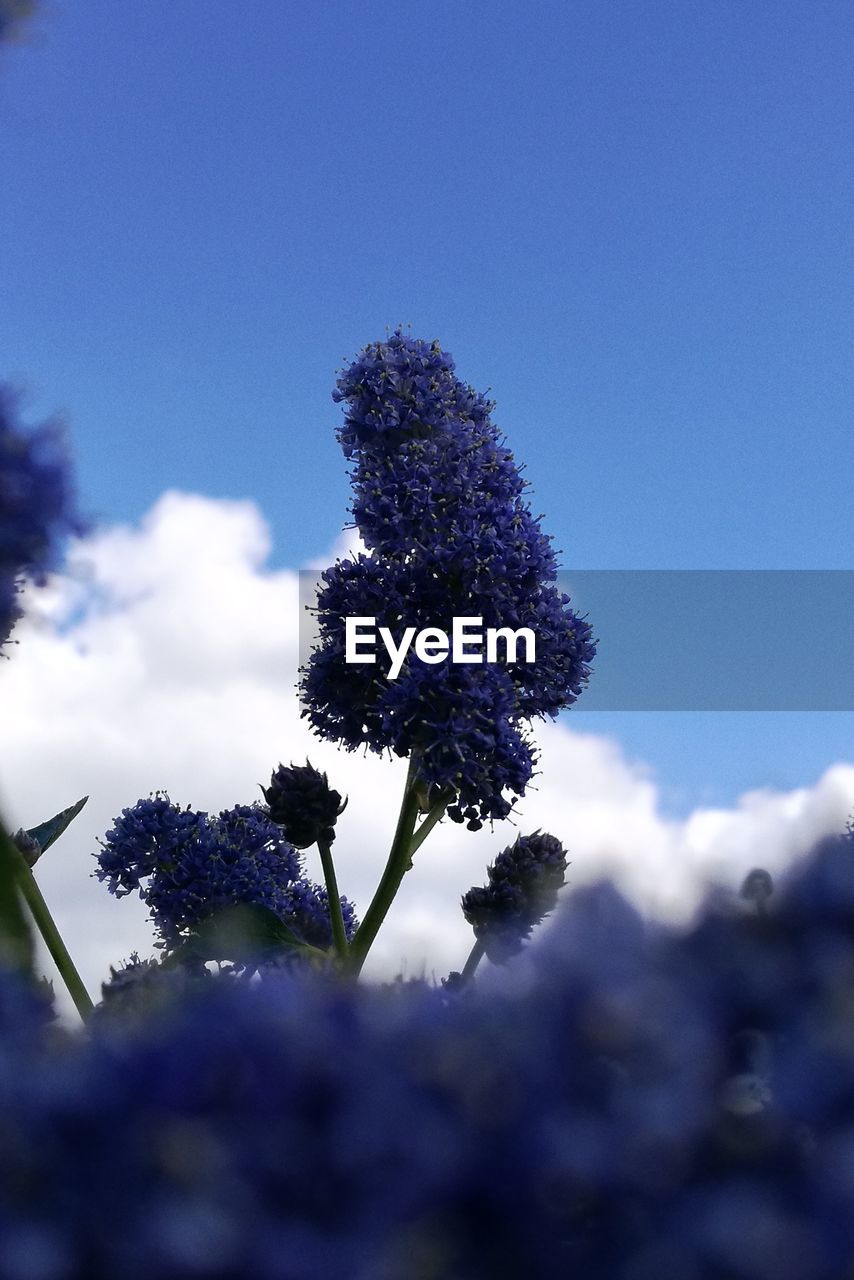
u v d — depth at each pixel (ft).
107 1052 0.20
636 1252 0.18
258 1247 0.17
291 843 1.02
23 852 0.92
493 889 0.97
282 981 0.23
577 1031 0.19
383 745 1.06
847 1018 0.19
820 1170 0.18
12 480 0.47
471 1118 0.18
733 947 0.20
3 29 0.50
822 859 0.21
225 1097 0.19
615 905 0.21
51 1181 0.18
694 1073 0.19
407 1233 0.18
